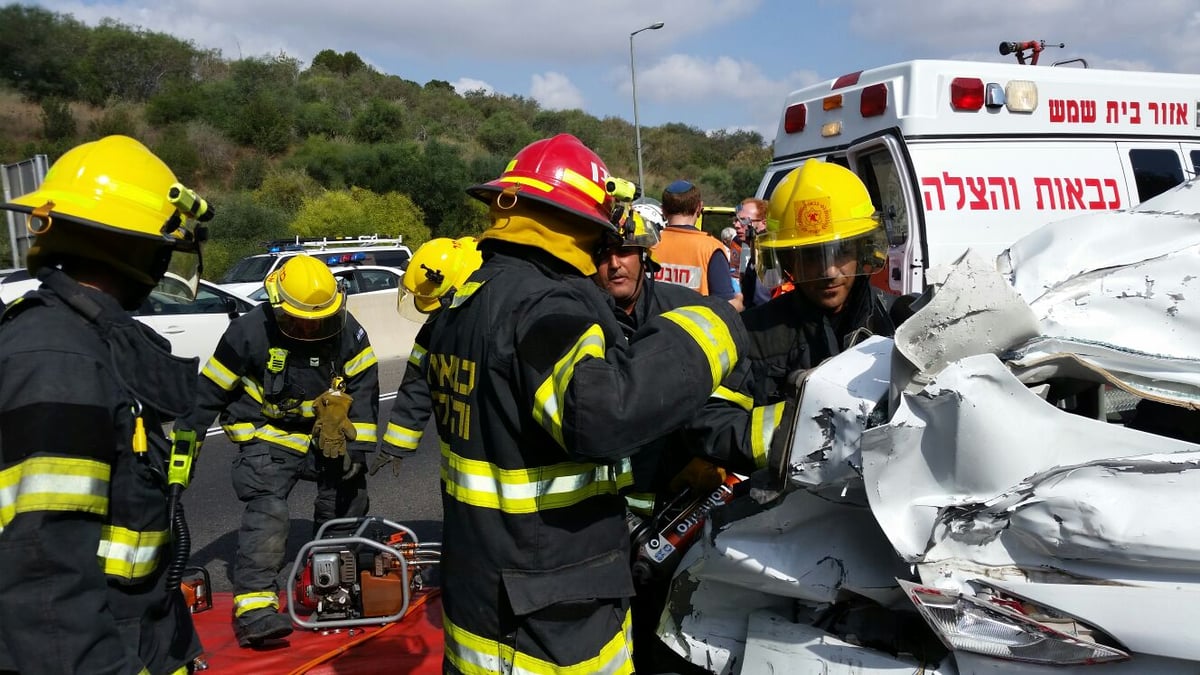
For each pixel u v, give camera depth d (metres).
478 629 1.92
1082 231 2.18
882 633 2.03
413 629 3.60
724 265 5.06
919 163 5.27
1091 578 1.72
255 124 38.50
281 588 4.41
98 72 40.88
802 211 2.79
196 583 3.96
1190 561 1.62
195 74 44.16
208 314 10.06
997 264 2.28
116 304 1.80
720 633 2.25
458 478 1.94
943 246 5.25
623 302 2.90
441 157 36.31
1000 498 1.73
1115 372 1.92
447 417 1.99
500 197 1.94
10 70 38.31
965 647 1.77
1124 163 5.70
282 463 3.92
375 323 14.22
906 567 1.92
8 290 8.93
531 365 1.73
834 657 1.97
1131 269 2.07
